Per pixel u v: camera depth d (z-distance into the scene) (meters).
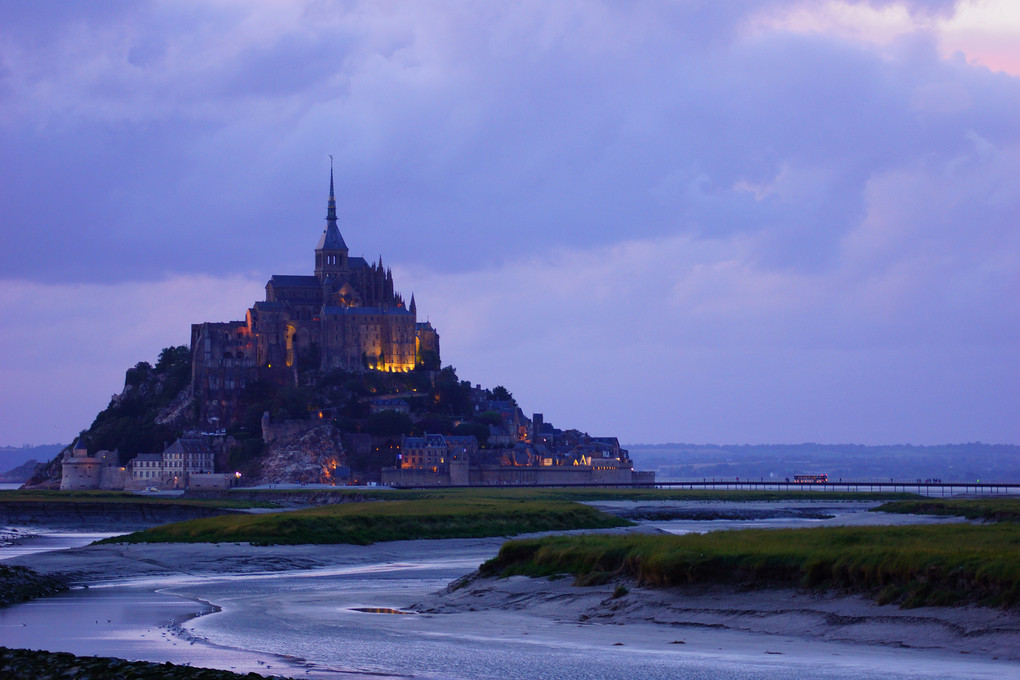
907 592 77.44
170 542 156.88
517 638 78.50
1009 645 67.31
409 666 68.88
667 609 84.81
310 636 80.25
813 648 71.19
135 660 70.56
